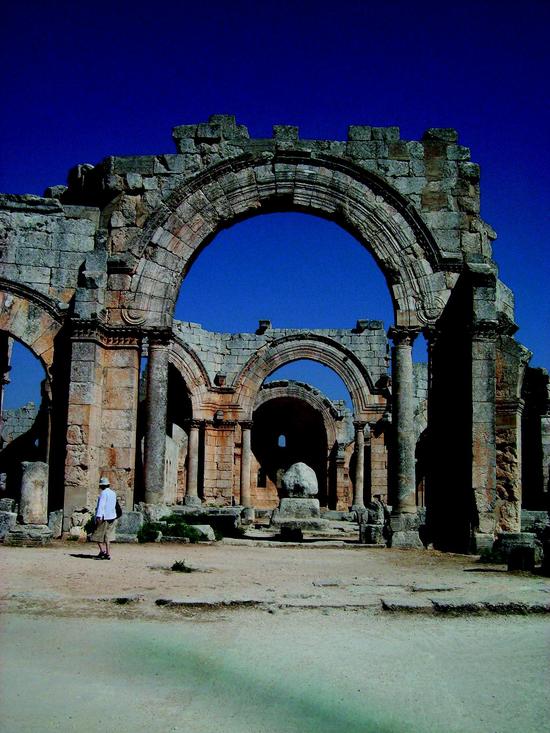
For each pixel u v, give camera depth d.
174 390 48.78
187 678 7.36
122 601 10.71
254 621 9.80
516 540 17.34
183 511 32.66
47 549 18.12
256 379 45.91
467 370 20.52
